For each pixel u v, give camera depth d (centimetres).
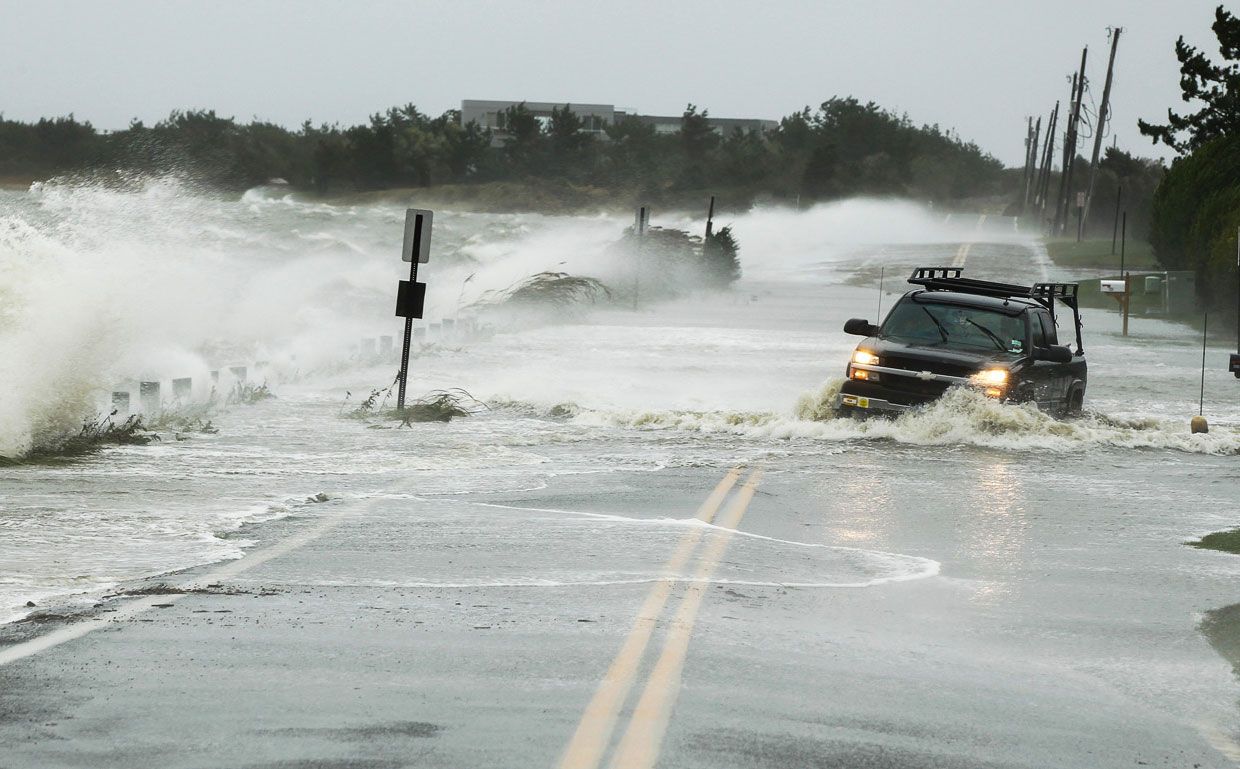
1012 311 6500
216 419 6294
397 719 2072
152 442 5466
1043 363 6494
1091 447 5994
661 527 3891
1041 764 1970
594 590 3041
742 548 3609
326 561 3297
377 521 3872
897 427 6125
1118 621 2917
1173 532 4078
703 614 2831
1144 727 2177
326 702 2153
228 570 3164
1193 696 2364
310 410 6725
